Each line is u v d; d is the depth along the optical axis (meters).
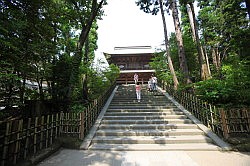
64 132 6.60
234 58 10.38
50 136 5.70
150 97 13.45
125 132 7.05
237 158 4.86
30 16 6.23
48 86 8.41
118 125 7.88
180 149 5.68
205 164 4.47
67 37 10.78
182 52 12.88
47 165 4.43
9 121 4.01
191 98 9.23
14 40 5.15
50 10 7.11
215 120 6.80
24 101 7.43
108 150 5.74
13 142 4.09
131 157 5.04
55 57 8.23
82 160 4.80
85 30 8.86
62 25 9.06
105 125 7.89
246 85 7.88
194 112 8.85
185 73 12.27
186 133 6.98
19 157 4.32
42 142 5.27
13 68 5.29
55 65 7.95
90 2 9.71
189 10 17.00
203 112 7.77
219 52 21.05
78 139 6.32
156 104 11.24
